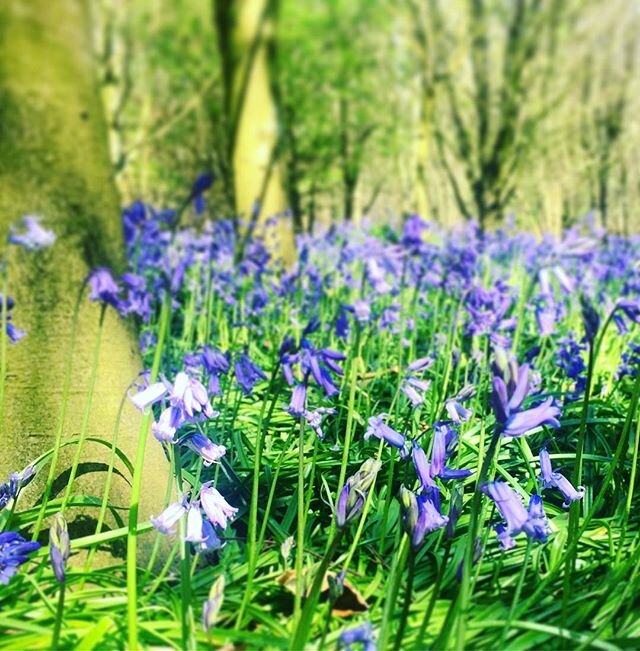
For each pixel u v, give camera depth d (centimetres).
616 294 547
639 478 266
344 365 345
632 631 177
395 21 1445
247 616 184
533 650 169
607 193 1241
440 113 1448
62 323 253
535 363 346
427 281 432
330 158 1447
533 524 166
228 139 868
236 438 278
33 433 235
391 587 172
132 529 160
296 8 1409
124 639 172
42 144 268
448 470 164
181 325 491
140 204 573
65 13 281
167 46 1423
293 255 753
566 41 1410
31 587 187
